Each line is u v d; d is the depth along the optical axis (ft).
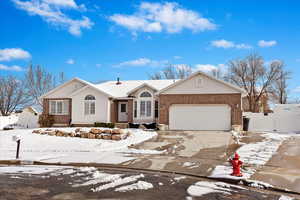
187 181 28.12
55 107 96.84
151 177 29.81
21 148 50.78
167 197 22.50
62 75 155.22
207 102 78.74
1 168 34.76
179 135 65.46
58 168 34.73
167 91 81.92
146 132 69.97
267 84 137.18
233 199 22.25
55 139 59.00
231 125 76.23
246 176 28.86
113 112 91.66
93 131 61.62
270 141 55.93
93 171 32.76
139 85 94.32
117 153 45.80
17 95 148.97
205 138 60.08
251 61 138.82
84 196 22.59
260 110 143.23
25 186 25.57
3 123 106.83
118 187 25.48
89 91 91.20
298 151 44.11
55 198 22.00
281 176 29.01
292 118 79.30
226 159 39.63
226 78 146.41
